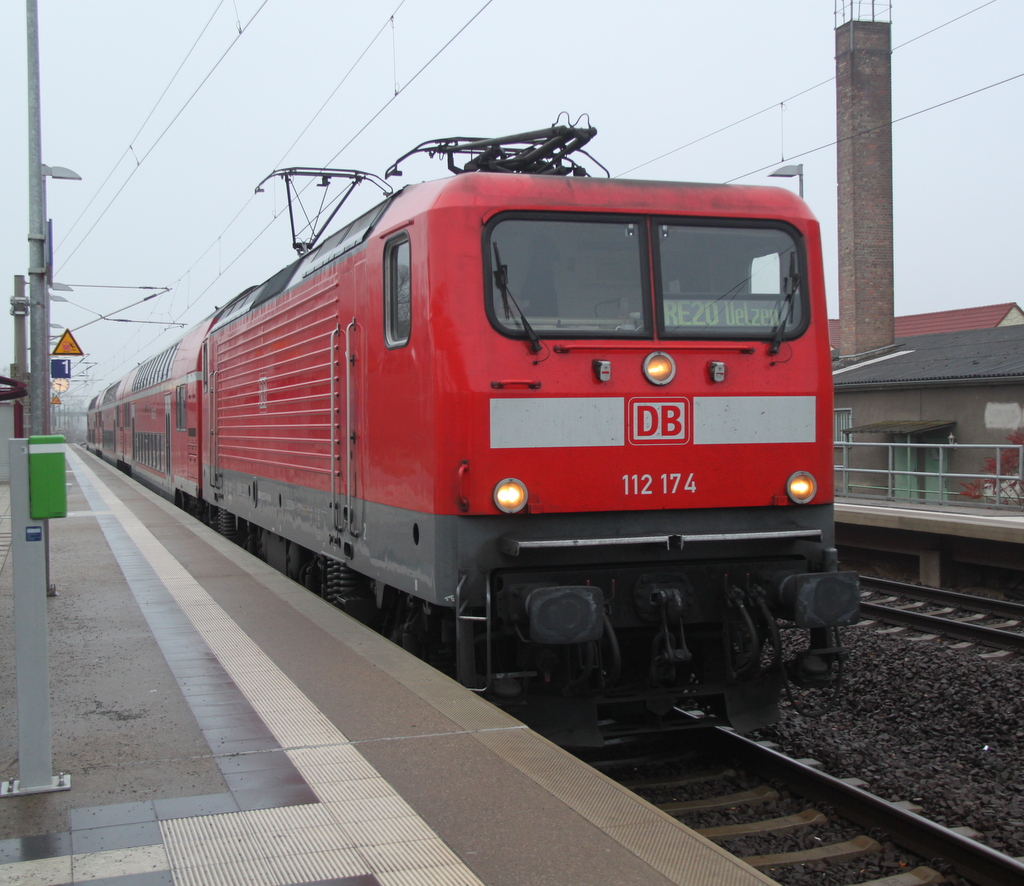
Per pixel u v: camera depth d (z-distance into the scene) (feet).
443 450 18.13
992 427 69.77
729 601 19.19
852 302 89.81
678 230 19.65
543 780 13.82
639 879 10.85
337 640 22.48
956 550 40.65
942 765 20.44
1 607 26.50
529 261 18.74
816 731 22.70
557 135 21.71
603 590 18.69
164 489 68.44
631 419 18.84
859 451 83.25
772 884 10.71
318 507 27.22
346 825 12.32
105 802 13.10
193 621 24.71
